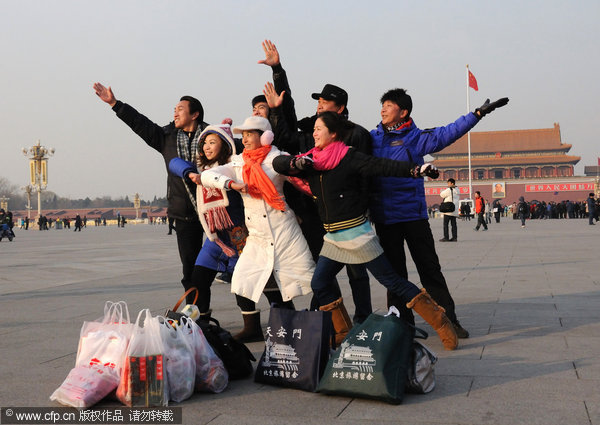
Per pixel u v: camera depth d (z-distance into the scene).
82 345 3.93
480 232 26.95
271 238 4.83
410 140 5.31
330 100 5.34
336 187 4.40
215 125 5.18
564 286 8.61
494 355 4.78
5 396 3.93
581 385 3.94
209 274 5.35
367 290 5.07
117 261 15.16
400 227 5.41
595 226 32.59
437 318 4.85
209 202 5.04
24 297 8.69
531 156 111.00
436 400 3.71
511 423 3.28
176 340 3.84
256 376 4.17
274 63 5.48
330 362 3.86
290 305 5.29
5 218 29.77
